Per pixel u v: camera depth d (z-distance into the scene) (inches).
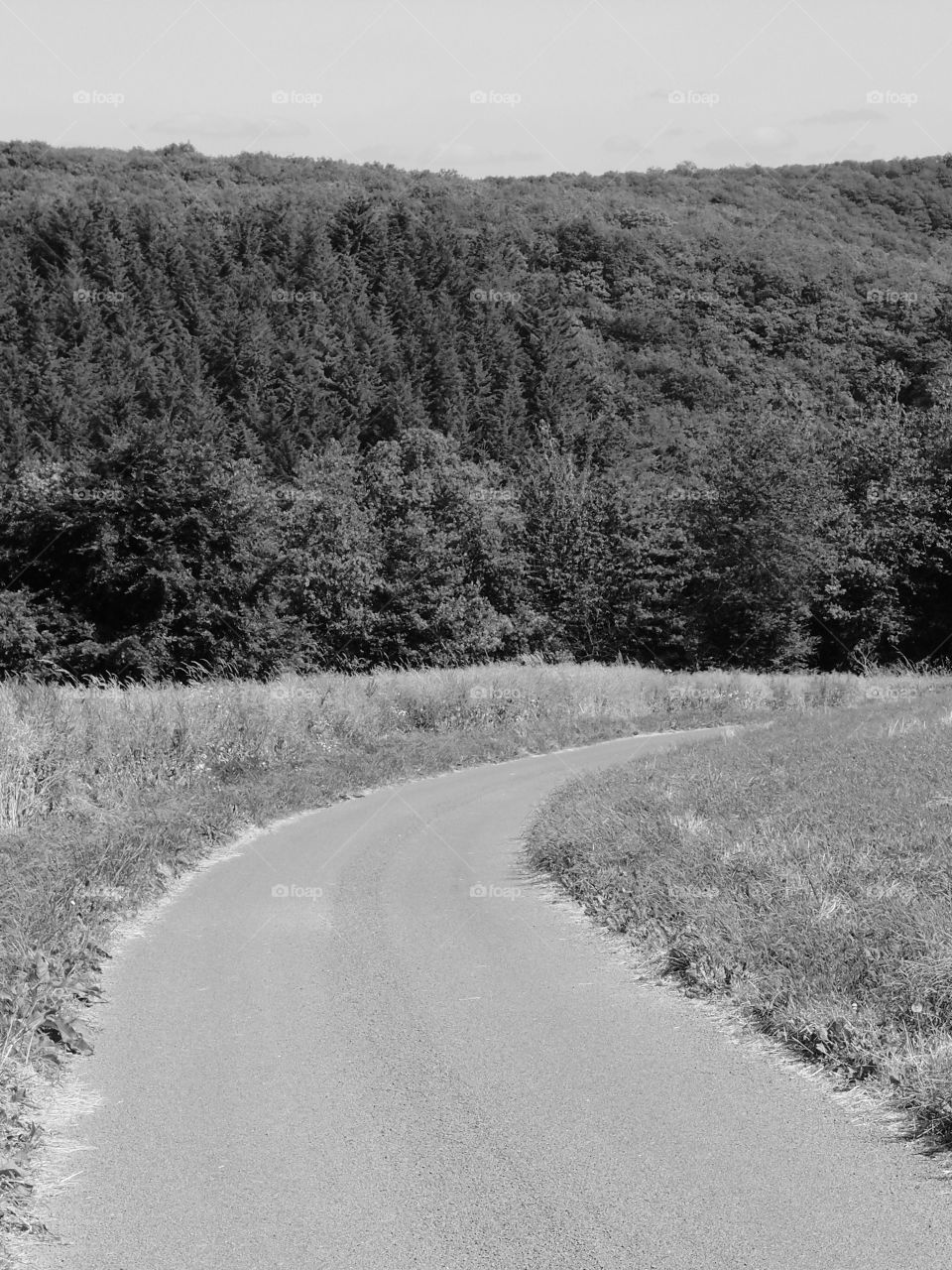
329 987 288.5
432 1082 224.8
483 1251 162.6
